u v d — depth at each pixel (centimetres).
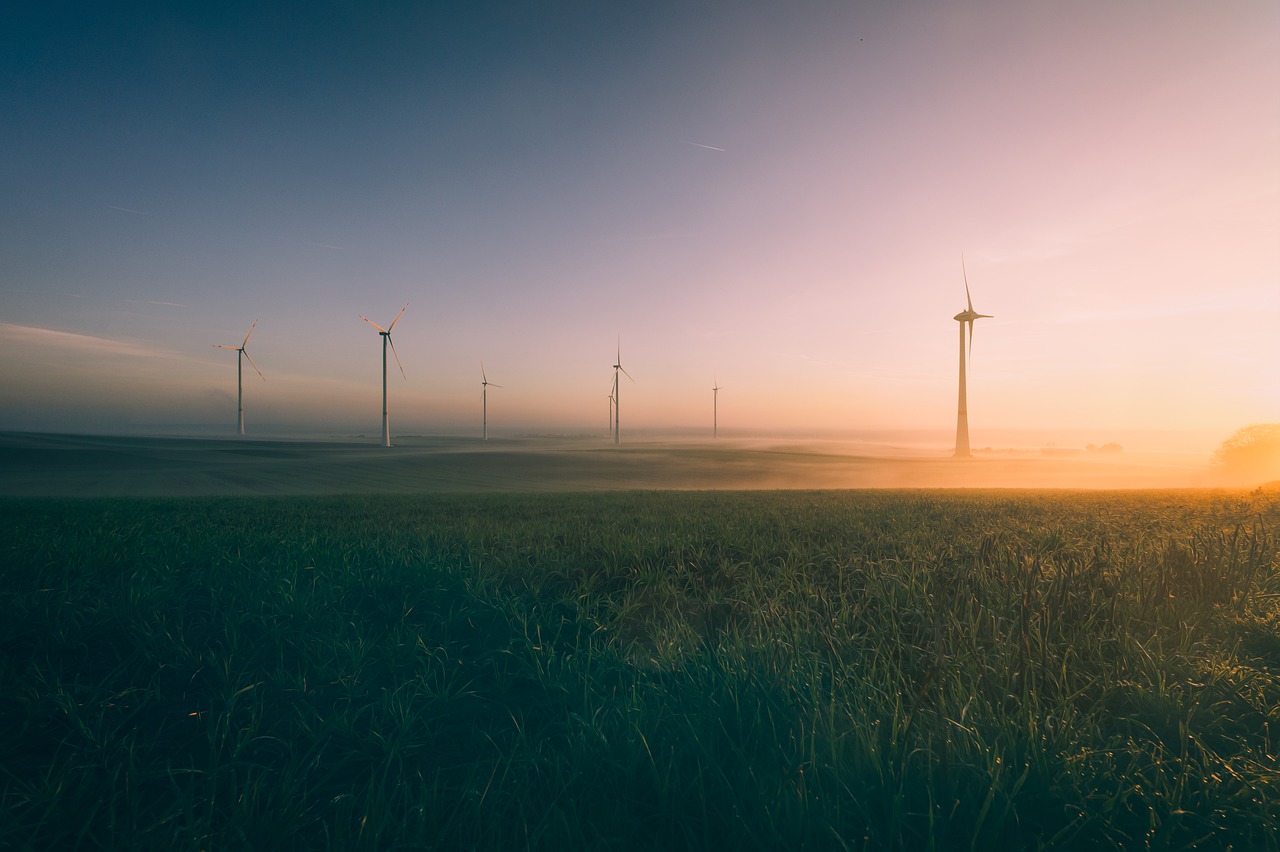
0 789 271
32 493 4275
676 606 611
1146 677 376
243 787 279
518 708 375
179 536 955
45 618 463
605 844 233
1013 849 226
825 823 229
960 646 427
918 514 1484
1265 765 285
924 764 272
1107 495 2406
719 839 238
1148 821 241
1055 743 284
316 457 9000
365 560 760
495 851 229
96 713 341
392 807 262
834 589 661
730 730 312
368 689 394
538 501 2205
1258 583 590
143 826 251
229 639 455
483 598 593
